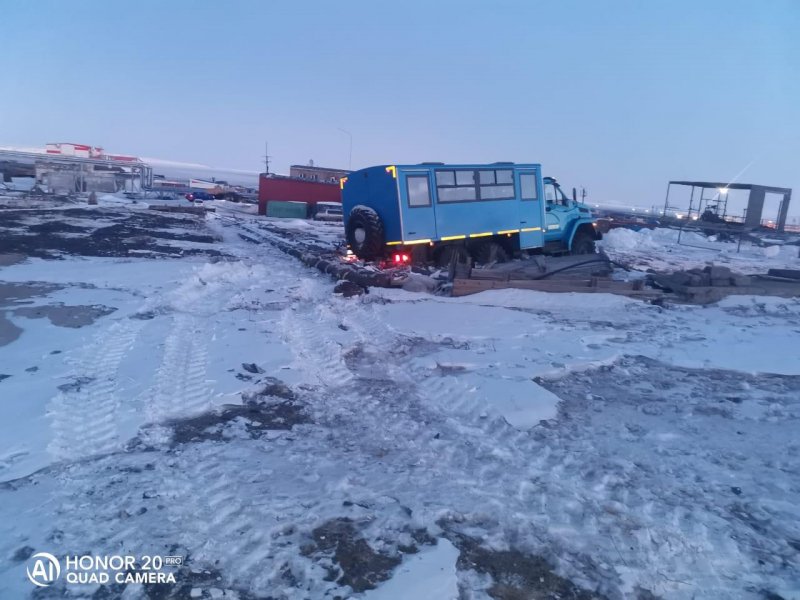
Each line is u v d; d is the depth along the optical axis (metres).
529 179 18.30
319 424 6.23
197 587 3.65
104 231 24.05
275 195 50.66
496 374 7.98
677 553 4.25
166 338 8.71
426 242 15.98
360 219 15.76
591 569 4.05
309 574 3.81
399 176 15.43
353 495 4.79
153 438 5.58
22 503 4.40
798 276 18.00
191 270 14.91
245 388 6.89
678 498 5.02
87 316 9.83
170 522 4.27
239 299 11.85
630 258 25.47
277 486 4.87
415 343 9.46
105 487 4.68
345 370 7.95
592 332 10.65
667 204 47.09
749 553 4.30
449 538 4.31
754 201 42.09
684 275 15.45
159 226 28.31
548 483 5.15
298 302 11.94
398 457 5.55
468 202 16.70
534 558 4.14
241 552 4.00
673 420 6.79
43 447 5.23
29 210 32.34
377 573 3.88
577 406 7.11
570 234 20.03
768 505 4.95
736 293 14.91
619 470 5.48
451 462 5.49
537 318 11.52
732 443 6.21
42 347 8.02
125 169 74.88
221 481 4.87
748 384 8.16
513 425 6.40
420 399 7.08
